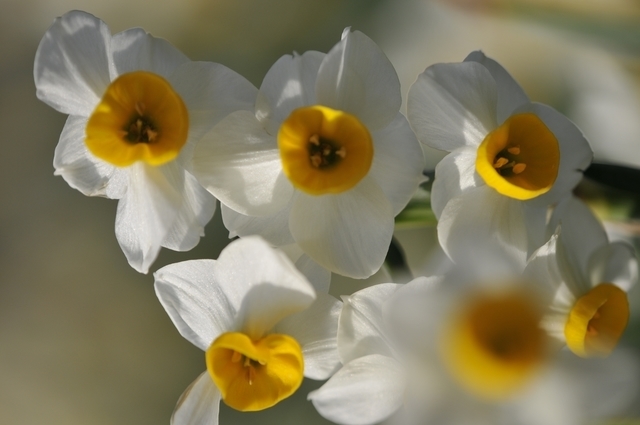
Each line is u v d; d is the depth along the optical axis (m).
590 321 0.26
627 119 0.33
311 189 0.25
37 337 0.39
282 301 0.25
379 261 0.26
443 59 0.35
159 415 0.38
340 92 0.26
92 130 0.26
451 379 0.24
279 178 0.26
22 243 0.39
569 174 0.26
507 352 0.24
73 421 0.38
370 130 0.26
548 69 0.34
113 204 0.40
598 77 0.34
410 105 0.26
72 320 0.39
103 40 0.26
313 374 0.26
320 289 0.26
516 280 0.25
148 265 0.26
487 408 0.24
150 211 0.26
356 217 0.26
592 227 0.26
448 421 0.24
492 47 0.35
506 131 0.26
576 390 0.25
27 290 0.39
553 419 0.25
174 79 0.26
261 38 0.37
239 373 0.26
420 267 0.29
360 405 0.25
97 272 0.39
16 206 0.40
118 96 0.26
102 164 0.26
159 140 0.26
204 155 0.26
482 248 0.26
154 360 0.38
